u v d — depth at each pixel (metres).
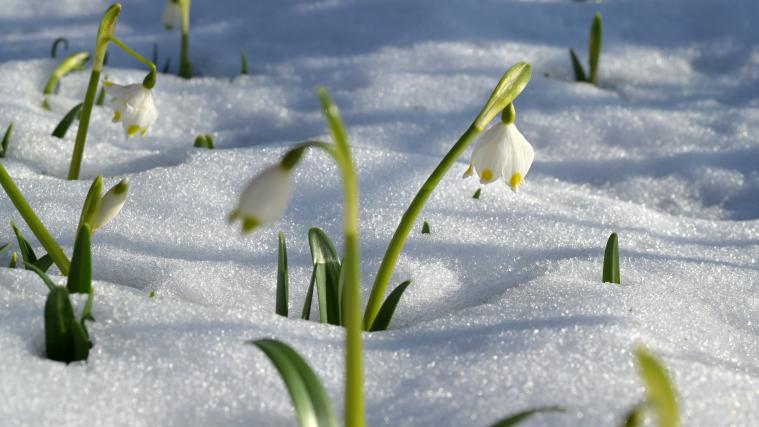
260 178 1.06
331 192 1.35
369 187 1.35
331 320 1.20
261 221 1.06
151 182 1.34
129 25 2.14
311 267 1.26
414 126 1.51
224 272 1.25
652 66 1.83
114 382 1.12
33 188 1.32
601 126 1.53
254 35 1.99
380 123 1.52
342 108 1.61
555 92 1.65
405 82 1.67
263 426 1.12
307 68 1.79
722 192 1.43
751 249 1.32
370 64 1.78
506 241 1.30
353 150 1.39
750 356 1.19
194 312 1.16
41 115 1.48
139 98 1.27
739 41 1.89
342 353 1.15
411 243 1.29
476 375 1.14
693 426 1.11
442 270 1.27
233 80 1.74
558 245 1.30
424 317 1.23
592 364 1.14
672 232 1.35
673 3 2.05
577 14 2.03
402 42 1.87
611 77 1.79
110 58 1.88
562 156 1.48
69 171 1.36
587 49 1.88
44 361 1.13
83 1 2.27
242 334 1.15
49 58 1.72
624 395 1.12
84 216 1.18
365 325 1.20
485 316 1.19
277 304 1.20
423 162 1.38
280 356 1.08
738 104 1.63
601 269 1.27
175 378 1.13
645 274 1.27
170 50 1.93
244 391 1.13
